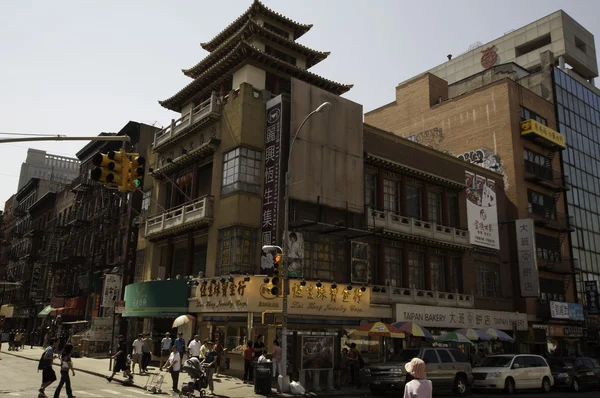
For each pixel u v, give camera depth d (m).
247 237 26.34
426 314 31.45
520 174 43.22
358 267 29.33
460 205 37.62
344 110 30.23
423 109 51.28
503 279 39.50
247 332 23.53
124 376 22.08
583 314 45.97
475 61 71.19
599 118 58.78
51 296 52.22
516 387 23.02
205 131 30.86
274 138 27.41
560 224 46.53
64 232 52.94
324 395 19.69
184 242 31.45
